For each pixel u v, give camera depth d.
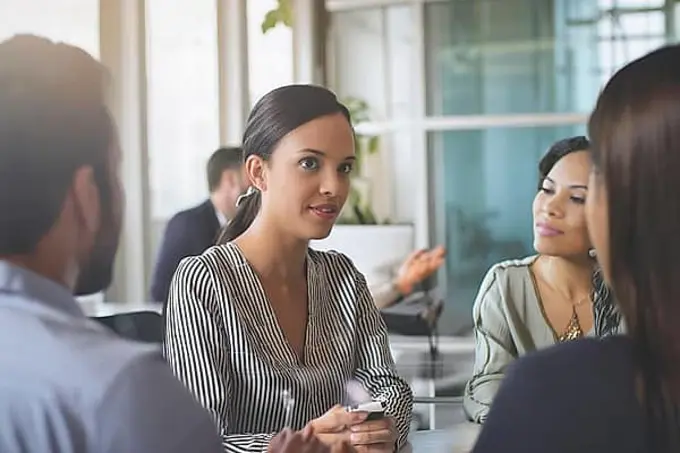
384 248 4.02
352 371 1.47
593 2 4.30
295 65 4.64
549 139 4.38
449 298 4.35
